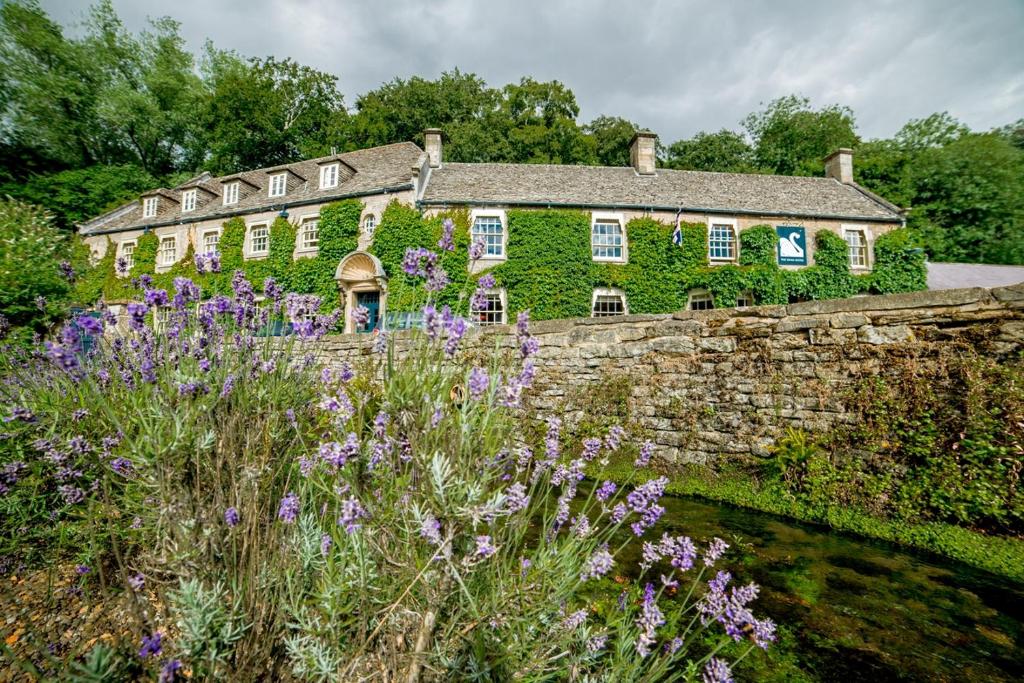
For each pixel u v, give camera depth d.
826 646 2.46
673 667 2.18
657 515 1.74
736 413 5.46
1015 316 4.13
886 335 4.73
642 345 6.22
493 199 15.12
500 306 15.05
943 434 4.20
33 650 1.93
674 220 15.70
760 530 4.07
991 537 3.68
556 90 27.66
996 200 21.41
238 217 17.83
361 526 1.38
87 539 2.51
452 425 1.64
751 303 15.77
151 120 26.97
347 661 1.38
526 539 3.24
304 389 2.46
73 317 2.01
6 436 2.59
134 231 20.12
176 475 1.67
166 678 1.13
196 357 2.14
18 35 24.62
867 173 23.12
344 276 15.48
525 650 1.59
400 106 28.48
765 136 31.23
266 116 26.64
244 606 1.45
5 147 25.20
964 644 2.50
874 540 3.88
